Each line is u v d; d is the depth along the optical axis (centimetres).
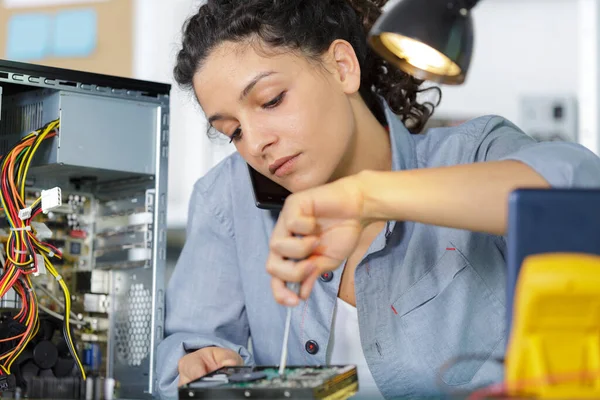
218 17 132
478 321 146
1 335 138
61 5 326
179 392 93
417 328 146
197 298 165
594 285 69
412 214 100
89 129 147
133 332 157
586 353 74
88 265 163
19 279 140
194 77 136
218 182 171
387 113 156
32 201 155
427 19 109
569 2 317
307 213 99
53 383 108
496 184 99
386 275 148
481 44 321
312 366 107
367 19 152
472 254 148
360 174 103
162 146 156
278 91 129
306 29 132
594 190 80
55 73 144
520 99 319
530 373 74
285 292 101
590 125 314
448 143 155
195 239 170
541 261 71
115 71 321
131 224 158
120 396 153
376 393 143
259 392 89
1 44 329
